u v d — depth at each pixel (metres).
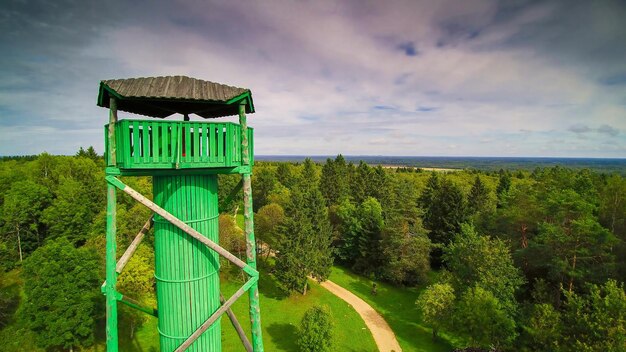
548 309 19.53
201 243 9.15
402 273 37.09
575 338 17.44
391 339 26.56
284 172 88.75
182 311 9.07
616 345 15.89
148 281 25.45
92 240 31.62
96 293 22.48
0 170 51.56
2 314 25.80
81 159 57.75
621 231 28.55
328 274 34.78
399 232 37.19
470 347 23.88
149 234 32.22
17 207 37.97
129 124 7.79
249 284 9.41
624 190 29.86
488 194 51.59
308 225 33.72
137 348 23.66
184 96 8.34
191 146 8.41
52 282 20.75
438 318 25.16
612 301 16.81
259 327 9.66
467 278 26.22
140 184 50.19
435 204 45.75
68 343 20.89
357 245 42.69
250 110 10.07
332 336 21.97
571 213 25.17
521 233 31.42
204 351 9.29
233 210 65.12
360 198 59.31
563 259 24.39
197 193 9.07
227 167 9.12
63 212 38.97
